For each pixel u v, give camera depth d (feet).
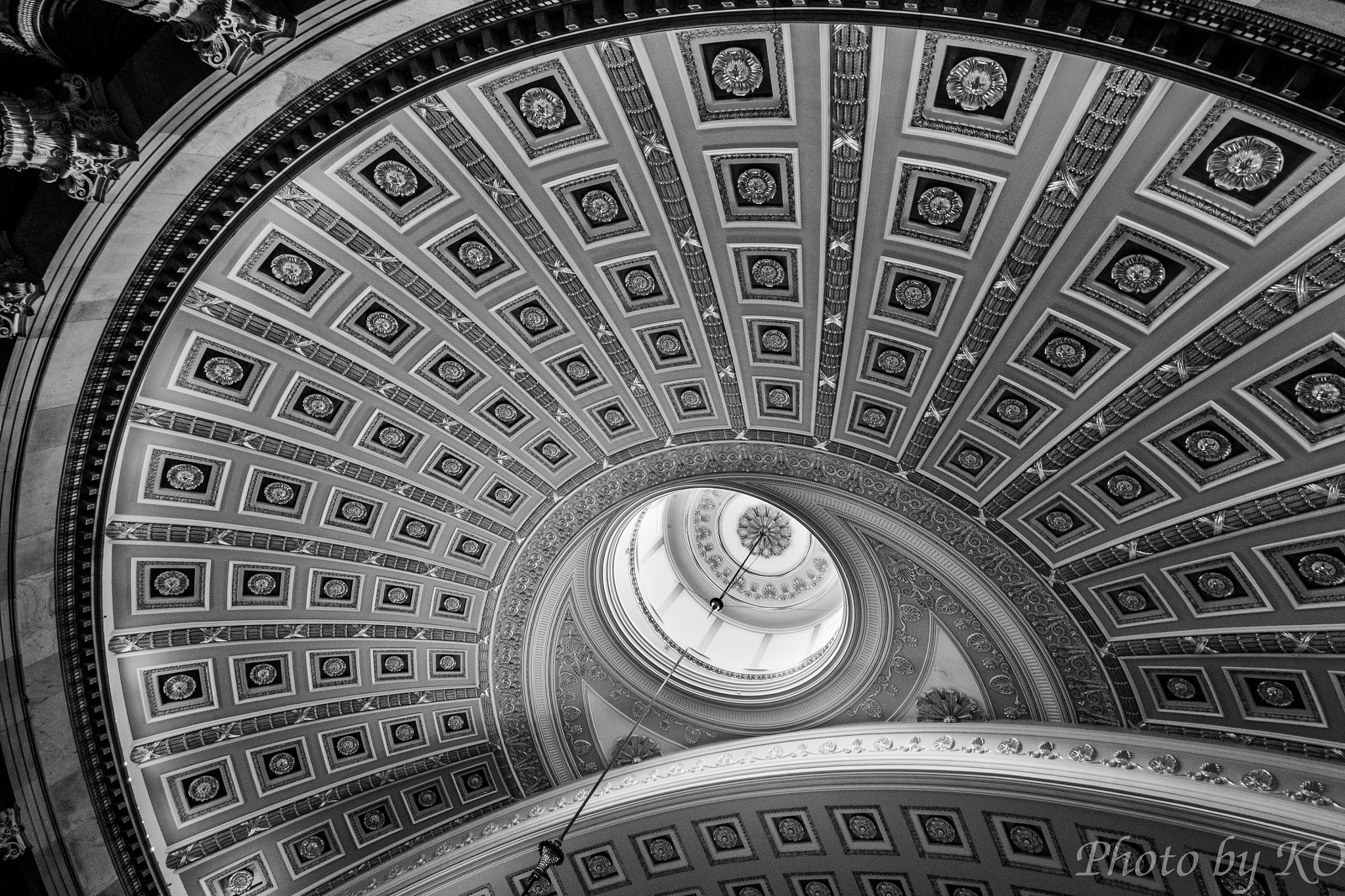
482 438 35.65
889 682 40.11
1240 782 27.40
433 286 29.19
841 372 31.63
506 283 29.68
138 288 21.66
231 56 16.01
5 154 15.46
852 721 41.42
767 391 33.86
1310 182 18.54
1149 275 22.91
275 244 26.05
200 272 22.58
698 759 42.88
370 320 29.78
